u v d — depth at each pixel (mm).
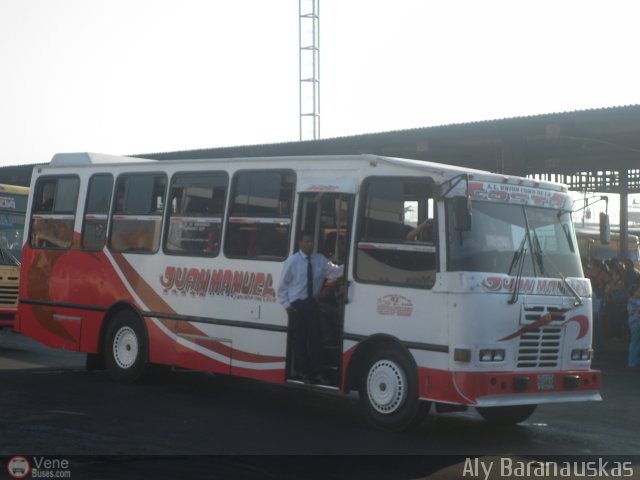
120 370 13438
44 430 9570
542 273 10602
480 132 20266
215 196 12531
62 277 14289
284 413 11406
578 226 30203
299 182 11531
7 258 17781
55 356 16828
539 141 21453
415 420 10188
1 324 17453
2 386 12672
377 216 10680
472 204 10219
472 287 9875
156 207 13258
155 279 13062
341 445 9461
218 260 12344
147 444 9062
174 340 12766
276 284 11625
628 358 18000
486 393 9781
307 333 11078
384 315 10445
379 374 10492
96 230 13938
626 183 26516
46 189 14758
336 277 11188
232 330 12070
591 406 12734
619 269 20594
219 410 11375
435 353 9961
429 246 10141
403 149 22766
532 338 10344
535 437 10391
